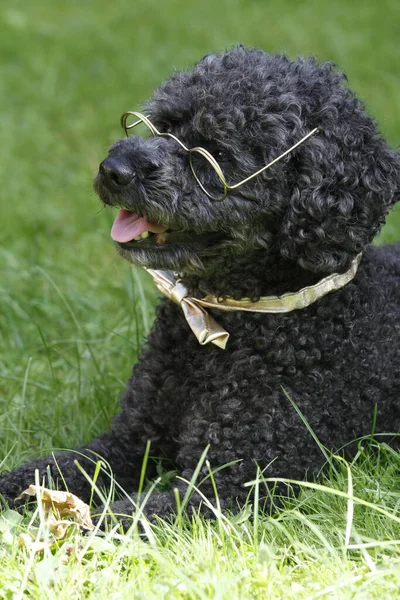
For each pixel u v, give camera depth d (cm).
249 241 509
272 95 504
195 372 521
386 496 496
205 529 468
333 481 503
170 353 538
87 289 809
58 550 444
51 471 525
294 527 475
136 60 1422
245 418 498
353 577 417
